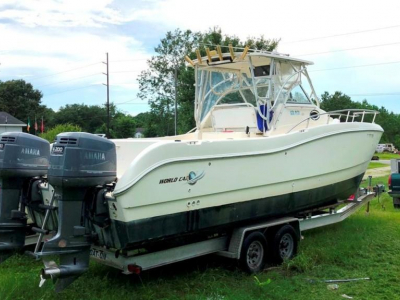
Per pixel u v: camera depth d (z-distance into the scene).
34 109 62.34
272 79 6.47
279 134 6.24
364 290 4.85
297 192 6.15
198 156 4.76
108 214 4.31
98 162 4.16
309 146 6.20
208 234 5.29
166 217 4.55
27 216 5.44
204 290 4.77
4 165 4.73
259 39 29.20
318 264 5.76
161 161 4.42
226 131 6.88
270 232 5.80
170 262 4.87
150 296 4.50
